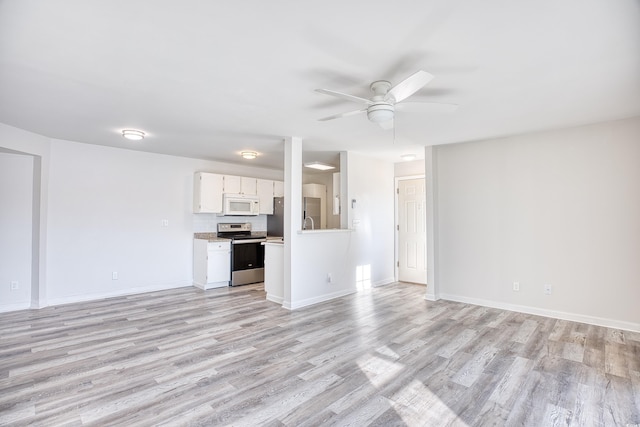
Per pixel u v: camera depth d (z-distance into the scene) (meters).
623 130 3.55
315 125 3.81
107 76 2.51
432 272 4.84
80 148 4.75
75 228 4.71
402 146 4.92
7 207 4.27
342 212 5.42
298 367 2.67
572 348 3.02
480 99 2.95
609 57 2.20
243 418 2.01
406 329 3.57
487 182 4.47
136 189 5.29
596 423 1.95
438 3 1.65
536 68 2.36
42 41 2.02
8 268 4.27
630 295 3.50
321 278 4.82
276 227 6.79
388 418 2.01
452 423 1.96
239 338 3.31
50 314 4.11
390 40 2.00
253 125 3.81
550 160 3.99
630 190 3.51
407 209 6.27
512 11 1.72
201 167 6.06
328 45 2.06
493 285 4.43
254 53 2.17
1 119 3.59
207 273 5.57
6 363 2.73
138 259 5.30
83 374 2.55
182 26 1.86
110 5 1.67
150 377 2.51
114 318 3.96
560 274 3.92
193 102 3.06
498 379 2.47
